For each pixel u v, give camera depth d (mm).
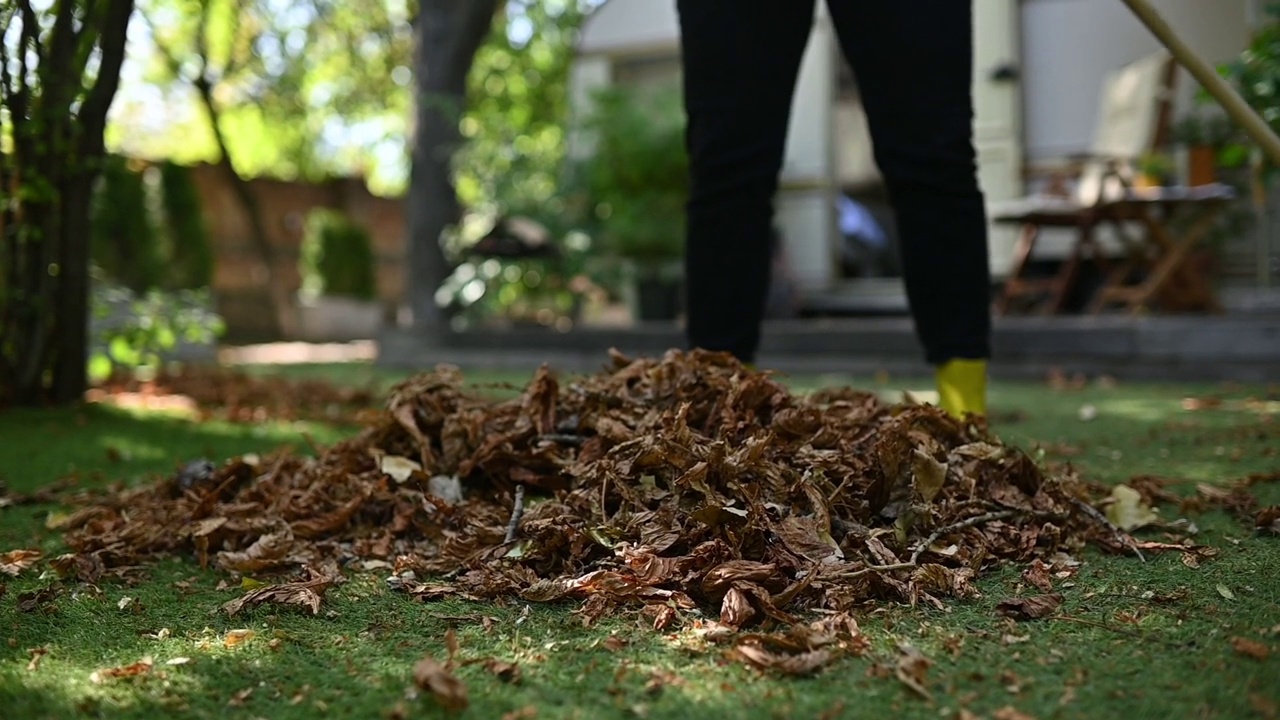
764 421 1843
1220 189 5484
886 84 2203
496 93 11469
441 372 2170
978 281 2254
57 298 3818
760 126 2299
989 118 7070
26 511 2193
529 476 1888
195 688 1165
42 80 3352
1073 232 6918
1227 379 4895
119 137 16781
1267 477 2184
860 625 1312
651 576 1418
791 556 1453
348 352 10141
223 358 8508
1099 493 1965
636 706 1067
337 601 1480
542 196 7871
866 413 1868
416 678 1120
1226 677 1113
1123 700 1062
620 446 1710
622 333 6711
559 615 1388
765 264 2377
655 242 7352
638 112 7473
